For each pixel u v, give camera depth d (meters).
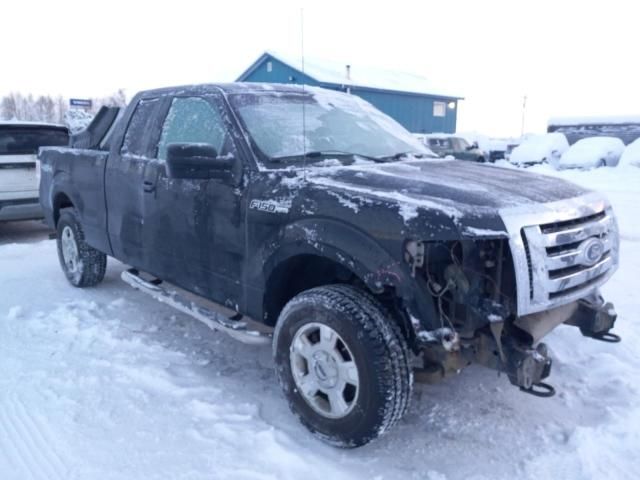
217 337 4.60
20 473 2.82
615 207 11.09
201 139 3.87
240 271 3.52
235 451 3.01
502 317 2.65
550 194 2.99
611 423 3.22
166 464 2.90
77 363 4.05
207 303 5.20
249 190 3.39
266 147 3.54
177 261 4.07
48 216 6.23
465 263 2.66
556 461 2.94
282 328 3.20
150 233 4.30
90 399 3.54
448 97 31.41
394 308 2.99
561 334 4.39
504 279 2.69
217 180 3.60
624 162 18.55
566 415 3.40
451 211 2.60
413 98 29.84
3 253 7.62
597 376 3.84
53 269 6.72
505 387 3.75
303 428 3.25
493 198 2.78
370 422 2.80
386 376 2.75
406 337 2.96
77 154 5.35
